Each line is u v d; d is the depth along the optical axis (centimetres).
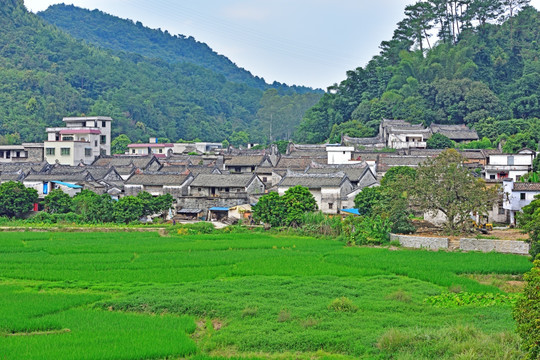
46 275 5634
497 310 4447
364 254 6706
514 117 16712
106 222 9612
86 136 14488
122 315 4441
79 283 5375
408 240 7400
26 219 9919
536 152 10925
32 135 18012
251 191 10569
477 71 18188
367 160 11862
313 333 3991
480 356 3494
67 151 13700
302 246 7325
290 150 14400
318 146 14750
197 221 9912
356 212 9419
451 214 7969
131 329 4088
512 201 8575
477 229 8212
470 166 11400
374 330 4034
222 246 7200
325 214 8938
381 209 8175
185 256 6550
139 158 13588
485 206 7981
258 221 9169
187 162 13738
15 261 6244
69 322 4228
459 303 4691
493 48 19025
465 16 19700
